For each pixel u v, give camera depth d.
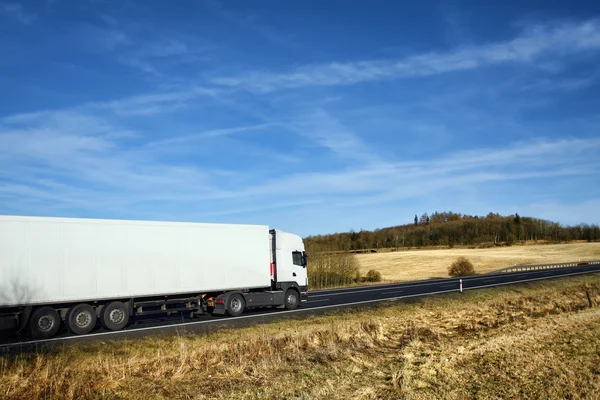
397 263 80.12
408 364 12.62
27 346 14.46
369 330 17.78
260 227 22.89
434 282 45.41
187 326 18.42
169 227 19.81
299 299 24.69
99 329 18.52
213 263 21.00
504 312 22.55
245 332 16.88
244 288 22.06
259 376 11.66
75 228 17.47
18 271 16.22
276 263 23.97
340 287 46.09
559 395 9.84
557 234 142.12
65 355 12.85
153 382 11.09
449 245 131.00
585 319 19.19
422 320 20.66
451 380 11.10
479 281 42.16
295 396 10.05
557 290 31.89
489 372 11.73
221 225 21.45
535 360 12.76
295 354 13.89
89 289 17.53
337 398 9.87
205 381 11.26
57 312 16.97
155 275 19.22
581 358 12.95
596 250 98.94
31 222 16.61
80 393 10.17
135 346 14.36
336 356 13.77
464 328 18.84
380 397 9.94
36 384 10.27
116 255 18.28
